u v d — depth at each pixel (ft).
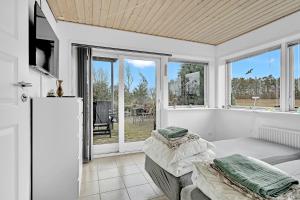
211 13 8.86
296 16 8.64
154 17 9.32
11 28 4.00
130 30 11.02
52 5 8.08
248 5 8.11
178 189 4.95
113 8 8.41
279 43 9.91
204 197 3.73
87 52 10.28
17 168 4.20
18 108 4.22
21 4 4.38
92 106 10.55
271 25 9.82
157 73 12.64
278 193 2.92
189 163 5.25
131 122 11.98
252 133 10.71
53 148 5.82
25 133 4.60
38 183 5.68
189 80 13.79
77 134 6.17
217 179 3.59
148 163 7.16
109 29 10.65
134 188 7.26
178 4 8.06
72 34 9.88
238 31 11.11
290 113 8.67
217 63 13.71
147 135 12.40
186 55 12.80
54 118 5.84
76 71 10.22
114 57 11.55
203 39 12.54
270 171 3.48
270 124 9.68
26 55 4.65
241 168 3.61
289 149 7.45
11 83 3.97
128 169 9.11
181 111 12.73
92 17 9.32
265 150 7.25
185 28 10.72
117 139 11.69
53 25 8.91
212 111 13.73
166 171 5.58
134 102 12.05
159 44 11.95
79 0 7.72
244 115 11.33
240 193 3.16
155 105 12.67
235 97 13.15
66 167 5.97
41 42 6.06
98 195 6.75
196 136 5.84
